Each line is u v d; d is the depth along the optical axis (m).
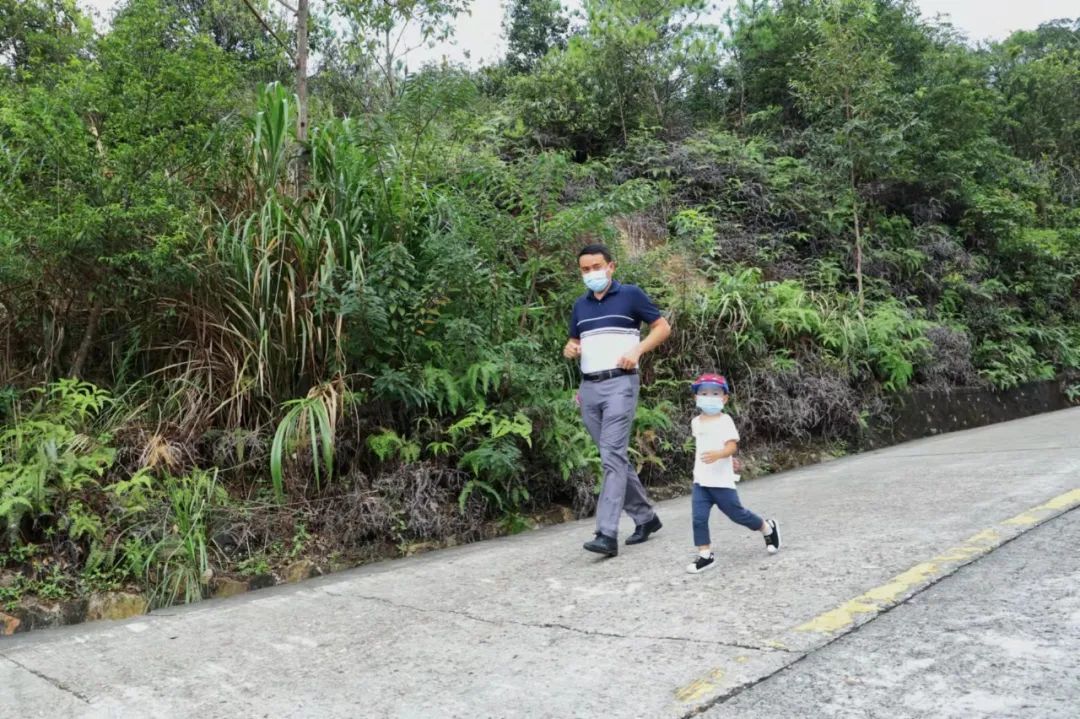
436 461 5.60
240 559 4.66
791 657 2.65
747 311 8.46
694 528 3.86
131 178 5.17
